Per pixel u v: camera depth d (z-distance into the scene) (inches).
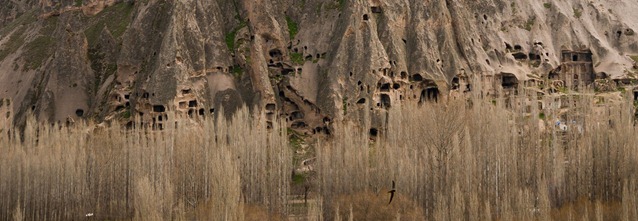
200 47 6043.3
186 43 6028.5
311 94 5979.3
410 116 4923.7
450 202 4033.0
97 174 4793.3
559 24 6717.5
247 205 4343.0
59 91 6254.9
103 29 6599.4
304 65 6156.5
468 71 6131.9
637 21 7017.7
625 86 6333.7
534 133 4554.6
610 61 6530.5
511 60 6387.8
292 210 4630.9
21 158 4724.4
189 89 5802.2
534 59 6510.8
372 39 5994.1
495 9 6628.9
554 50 6584.6
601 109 5187.0
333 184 4557.1
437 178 4276.6
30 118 5575.8
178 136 4913.9
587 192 4308.6
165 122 5236.2
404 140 4763.8
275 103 5940.0
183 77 5816.9
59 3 7367.1
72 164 4707.2
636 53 6771.7
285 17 6530.5
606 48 6624.0
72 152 4749.0
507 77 6279.5
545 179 4136.3
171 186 4244.6
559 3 6875.0
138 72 6112.2
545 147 4495.6
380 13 6304.1
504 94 6166.3
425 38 6176.2
